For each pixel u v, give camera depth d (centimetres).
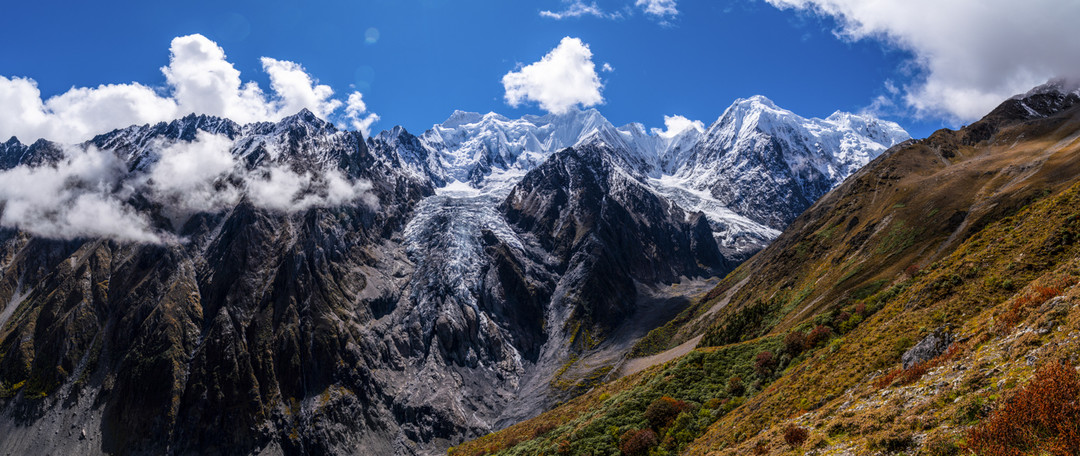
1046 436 2395
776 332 10625
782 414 5212
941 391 3284
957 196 12550
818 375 5519
